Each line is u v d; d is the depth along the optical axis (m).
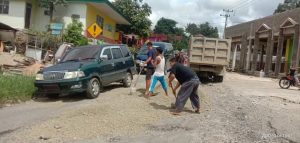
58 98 13.73
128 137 8.62
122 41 43.84
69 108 11.74
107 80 14.54
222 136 8.91
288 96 17.23
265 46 41.19
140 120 10.12
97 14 34.41
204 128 9.61
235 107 12.93
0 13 31.81
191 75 11.23
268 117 11.39
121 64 15.73
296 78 21.47
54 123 9.38
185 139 8.54
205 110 12.02
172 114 11.03
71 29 28.05
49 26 30.02
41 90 13.27
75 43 27.62
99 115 10.24
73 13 31.31
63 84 12.95
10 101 12.58
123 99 12.70
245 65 43.47
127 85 16.34
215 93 17.02
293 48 29.44
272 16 35.59
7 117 10.48
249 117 11.28
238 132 9.45
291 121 10.98
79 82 13.00
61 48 22.84
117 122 9.75
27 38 27.86
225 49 21.52
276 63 32.28
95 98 13.55
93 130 9.01
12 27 30.58
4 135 8.62
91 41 29.86
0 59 21.73
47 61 25.28
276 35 33.75
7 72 18.41
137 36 46.25
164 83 13.27
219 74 22.17
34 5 32.59
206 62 21.56
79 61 14.08
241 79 27.86
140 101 12.41
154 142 8.27
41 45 27.22
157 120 10.26
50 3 30.88
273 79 30.12
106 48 15.02
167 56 24.39
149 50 13.65
